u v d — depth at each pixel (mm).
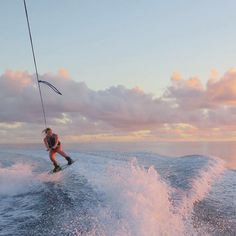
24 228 7816
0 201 10141
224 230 8086
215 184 12820
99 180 11438
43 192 10828
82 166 15742
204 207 9812
